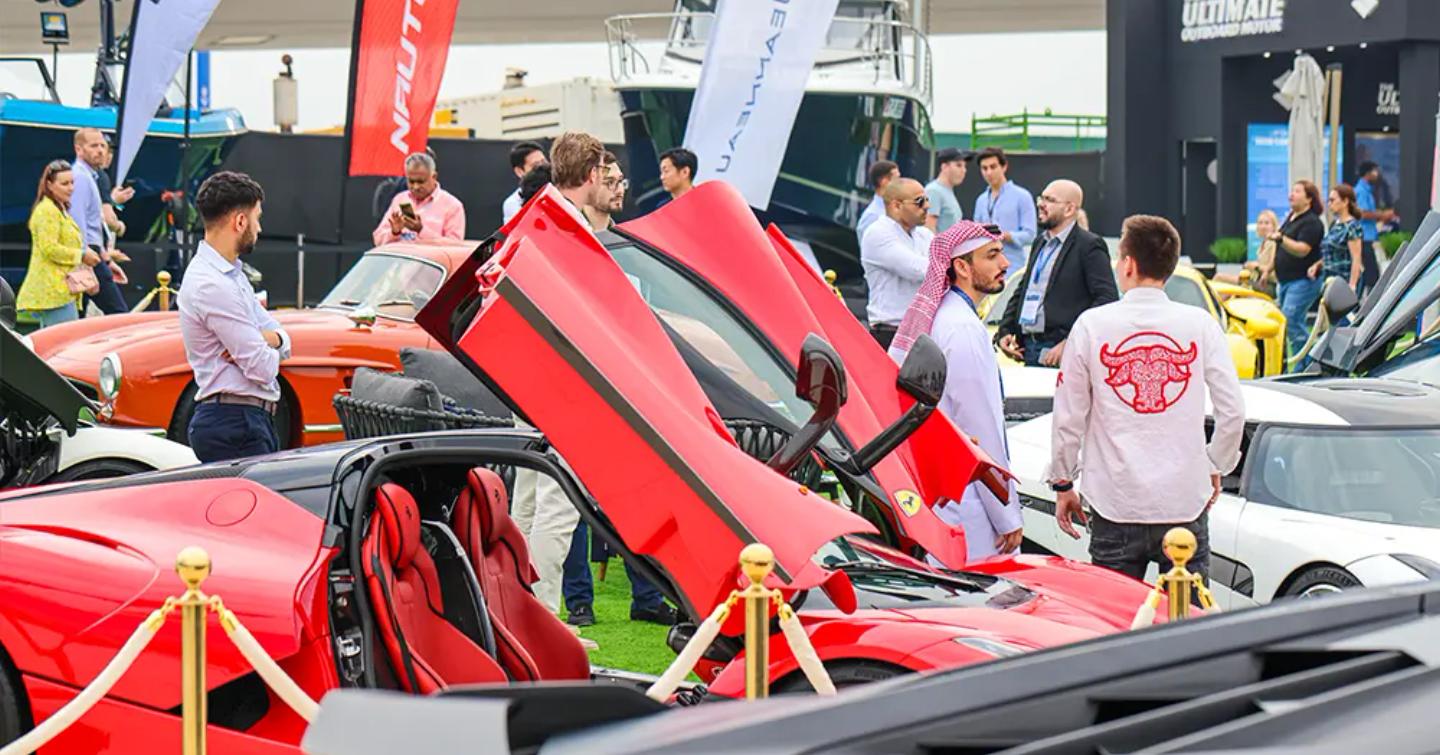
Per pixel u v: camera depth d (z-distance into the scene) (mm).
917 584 5441
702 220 6223
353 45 15633
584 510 5031
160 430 10961
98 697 4602
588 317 4746
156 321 11898
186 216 18516
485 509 5426
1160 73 29422
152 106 16062
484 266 4816
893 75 21453
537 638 5520
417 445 5266
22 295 14812
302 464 5102
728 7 13445
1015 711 2051
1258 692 2102
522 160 12703
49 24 22109
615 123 32469
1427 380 9672
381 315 12039
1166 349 6582
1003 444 6918
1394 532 7371
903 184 11430
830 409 4930
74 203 15547
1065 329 11141
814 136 21281
